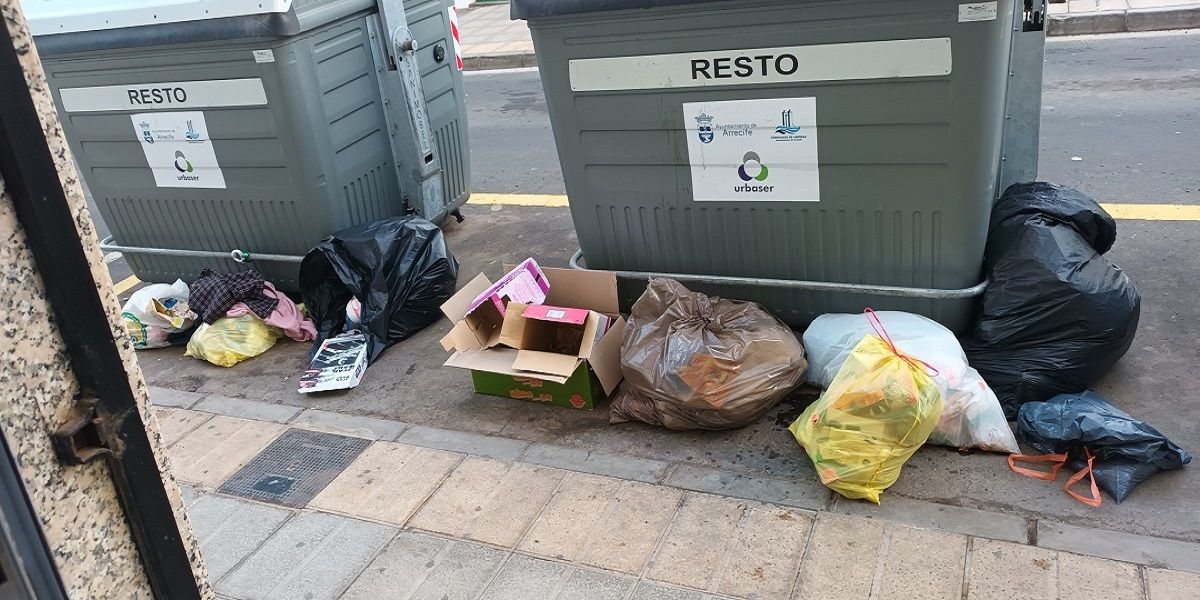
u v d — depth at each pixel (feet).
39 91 3.10
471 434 10.64
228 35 12.28
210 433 11.43
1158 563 7.42
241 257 14.53
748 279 11.00
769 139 9.96
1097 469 8.45
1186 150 16.94
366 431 11.01
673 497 9.01
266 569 8.77
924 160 9.33
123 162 14.58
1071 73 23.32
